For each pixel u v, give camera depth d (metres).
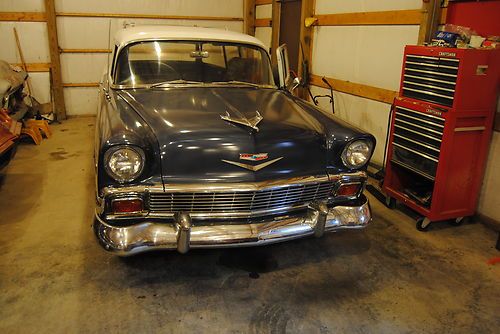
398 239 2.99
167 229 2.14
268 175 2.29
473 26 3.14
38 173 4.06
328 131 2.50
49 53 6.30
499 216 3.12
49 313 2.10
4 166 3.40
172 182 2.15
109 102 2.73
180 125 2.28
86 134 5.58
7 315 2.07
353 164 2.48
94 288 2.31
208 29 3.61
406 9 3.82
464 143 2.93
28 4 6.04
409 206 3.25
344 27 4.80
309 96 5.72
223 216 2.25
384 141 4.24
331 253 2.77
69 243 2.77
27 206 3.32
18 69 5.55
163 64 3.21
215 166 2.20
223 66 3.36
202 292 2.32
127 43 3.15
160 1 6.77
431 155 3.00
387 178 3.47
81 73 6.57
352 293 2.36
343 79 4.91
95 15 6.41
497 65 2.80
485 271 2.62
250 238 2.22
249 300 2.27
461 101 2.78
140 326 2.04
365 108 4.52
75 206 3.34
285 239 2.31
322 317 2.15
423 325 2.12
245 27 7.44
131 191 2.09
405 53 3.19
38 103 6.23
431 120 2.96
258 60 3.50
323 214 2.32
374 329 2.07
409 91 3.20
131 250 2.10
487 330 2.10
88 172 4.12
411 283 2.47
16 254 2.61
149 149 2.12
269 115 2.55
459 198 3.10
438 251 2.84
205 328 2.04
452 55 2.76
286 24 6.23
